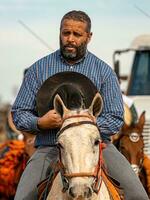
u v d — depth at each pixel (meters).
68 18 7.97
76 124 6.94
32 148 12.37
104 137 7.93
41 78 8.12
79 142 6.78
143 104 16.31
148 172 11.62
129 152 11.53
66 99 7.52
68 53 7.99
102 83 8.05
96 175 6.91
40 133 7.99
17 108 8.07
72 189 6.64
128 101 13.30
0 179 12.87
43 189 7.70
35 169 7.92
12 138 16.20
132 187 7.96
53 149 7.95
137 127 11.92
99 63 8.13
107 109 7.93
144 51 17.12
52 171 7.64
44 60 8.19
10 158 12.93
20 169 12.74
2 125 31.45
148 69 17.09
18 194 7.81
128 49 16.92
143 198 7.98
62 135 6.88
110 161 8.04
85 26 7.98
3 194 13.03
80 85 7.70
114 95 7.99
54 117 7.36
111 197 7.53
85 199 6.68
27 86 8.12
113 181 7.84
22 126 7.84
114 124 7.80
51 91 7.79
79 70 8.10
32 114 7.93
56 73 7.80
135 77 17.12
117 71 16.59
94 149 6.86
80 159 6.71
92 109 7.24
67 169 6.75
